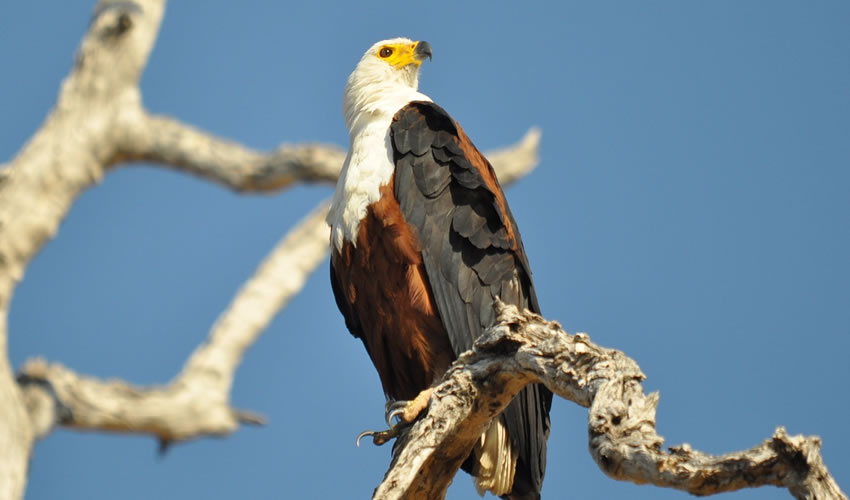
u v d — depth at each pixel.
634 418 7.06
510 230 11.47
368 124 12.05
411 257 11.07
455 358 11.22
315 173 18.78
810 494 5.97
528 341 8.57
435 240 11.10
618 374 7.64
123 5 17.91
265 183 18.81
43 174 17.00
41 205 16.86
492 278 11.09
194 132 18.44
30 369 16.34
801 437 6.07
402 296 11.20
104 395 16.77
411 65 13.56
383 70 13.48
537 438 10.95
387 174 11.40
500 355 8.77
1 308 16.06
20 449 14.84
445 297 11.01
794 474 6.07
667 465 6.54
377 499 8.63
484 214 11.26
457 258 11.09
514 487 10.98
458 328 10.96
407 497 9.30
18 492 14.59
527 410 10.77
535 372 8.39
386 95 12.88
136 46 17.89
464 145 11.77
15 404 15.11
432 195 11.22
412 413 9.90
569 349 8.10
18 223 16.58
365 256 11.31
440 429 8.84
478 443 10.55
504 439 10.56
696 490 6.40
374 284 11.36
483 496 10.75
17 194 16.81
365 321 11.73
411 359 11.36
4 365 15.34
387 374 11.83
